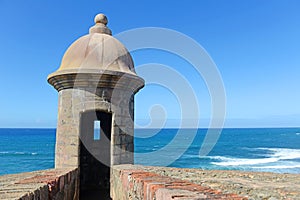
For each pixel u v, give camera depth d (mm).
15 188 3469
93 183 11055
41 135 117062
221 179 6250
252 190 4996
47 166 42906
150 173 5730
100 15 9414
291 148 61312
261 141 78125
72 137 8070
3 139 95312
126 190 5887
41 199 3646
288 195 4633
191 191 3262
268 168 35125
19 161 47781
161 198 3221
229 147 63344
